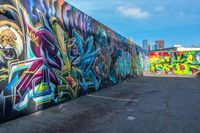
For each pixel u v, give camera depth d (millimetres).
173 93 12906
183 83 19297
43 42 7785
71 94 9773
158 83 18984
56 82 8539
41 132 5574
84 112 7746
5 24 6141
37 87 7391
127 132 5805
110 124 6465
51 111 7551
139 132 5836
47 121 6445
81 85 10867
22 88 6703
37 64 7402
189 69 33750
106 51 15211
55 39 8578
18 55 6570
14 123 6059
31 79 7098
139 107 8828
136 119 7070
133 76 25016
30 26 7133
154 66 36469
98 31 13617
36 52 7375
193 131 5984
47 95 7938
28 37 7016
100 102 9617
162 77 27594
